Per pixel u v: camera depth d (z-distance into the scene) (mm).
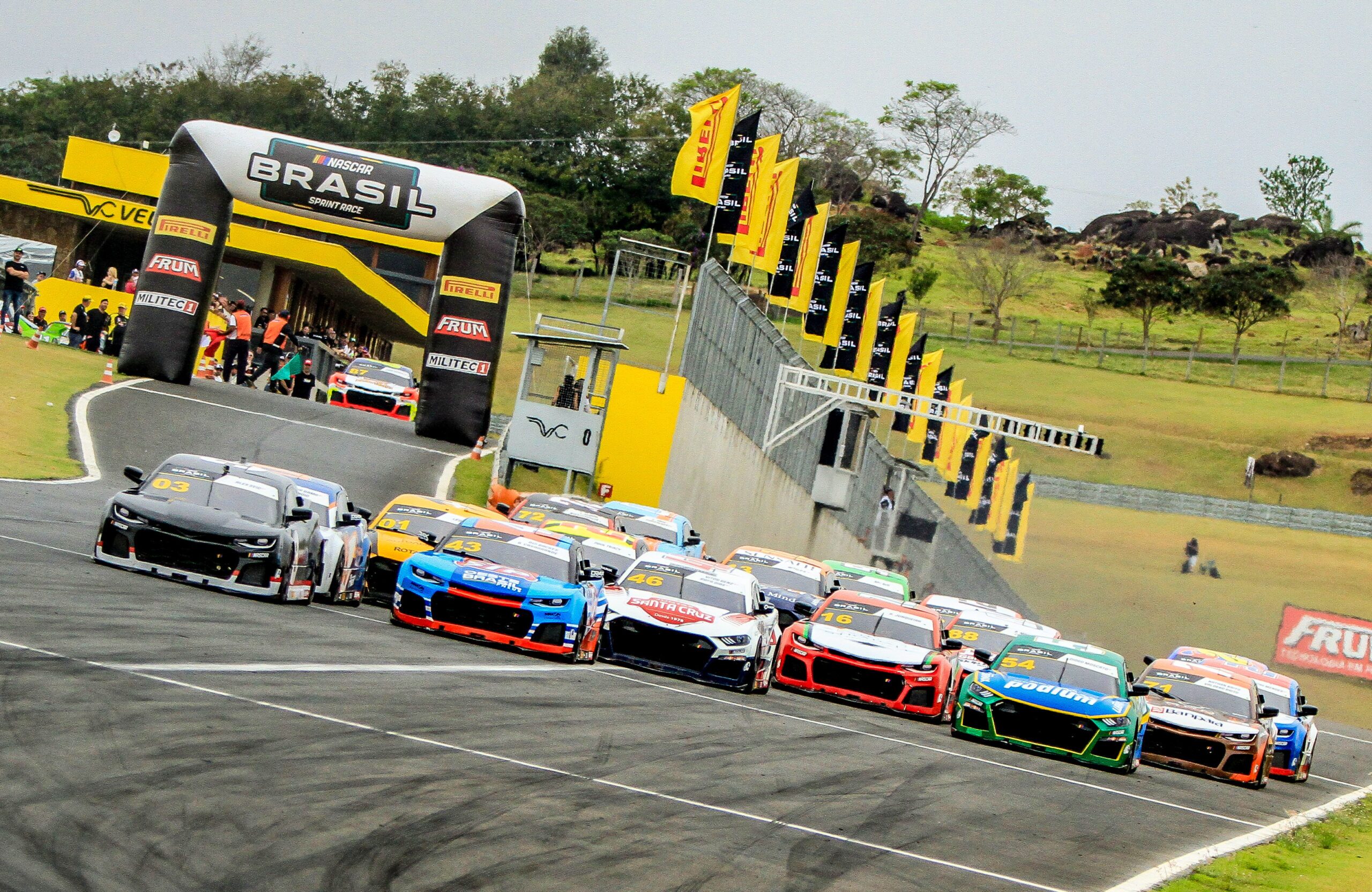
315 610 60500
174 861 22172
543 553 64688
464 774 32469
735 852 30062
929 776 48812
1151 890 33969
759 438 167875
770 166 144625
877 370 189250
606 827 29938
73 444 106188
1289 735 82750
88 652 37250
